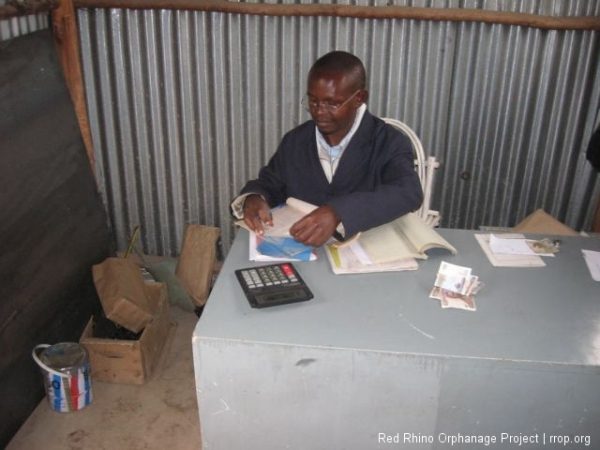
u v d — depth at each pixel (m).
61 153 2.13
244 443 1.17
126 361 1.95
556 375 1.03
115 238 2.86
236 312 1.14
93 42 2.47
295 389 1.09
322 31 2.40
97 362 1.96
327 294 1.21
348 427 1.12
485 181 2.61
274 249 1.38
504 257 1.39
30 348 1.83
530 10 2.29
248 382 1.10
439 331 1.10
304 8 2.33
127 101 2.58
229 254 1.38
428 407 1.08
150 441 1.78
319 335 1.07
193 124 2.61
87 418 1.85
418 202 1.44
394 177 1.50
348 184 1.62
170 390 1.99
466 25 2.34
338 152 1.62
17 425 1.78
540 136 2.49
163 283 2.24
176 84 2.54
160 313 2.13
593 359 1.03
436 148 2.57
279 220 1.44
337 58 1.44
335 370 1.06
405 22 2.35
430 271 1.32
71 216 2.15
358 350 1.04
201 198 2.77
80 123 2.51
